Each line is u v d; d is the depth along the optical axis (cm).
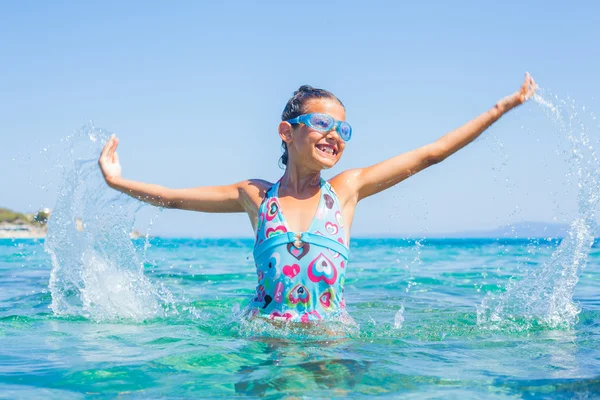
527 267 1047
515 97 388
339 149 387
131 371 267
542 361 292
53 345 331
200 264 1174
